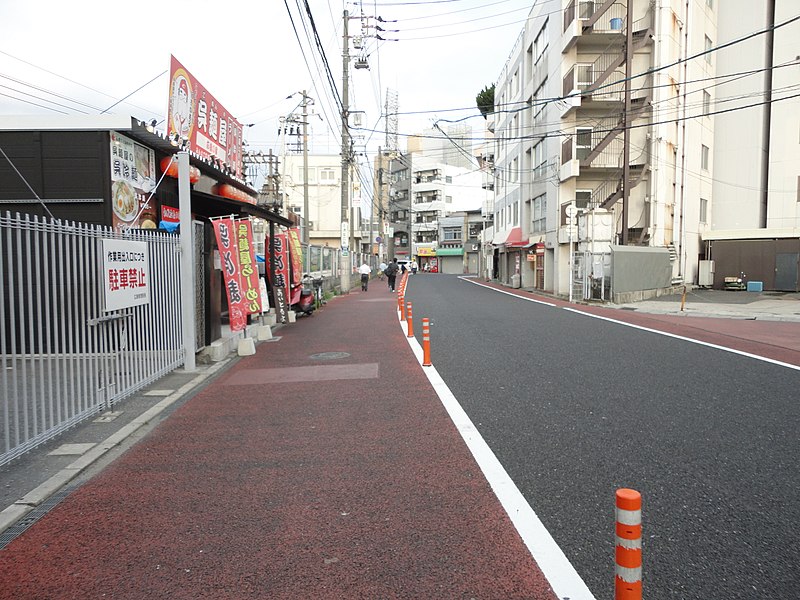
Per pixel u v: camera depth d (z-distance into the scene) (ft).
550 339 39.40
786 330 45.16
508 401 22.36
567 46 82.28
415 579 10.01
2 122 32.12
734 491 13.57
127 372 23.25
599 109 85.35
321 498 13.56
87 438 18.11
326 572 10.30
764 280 96.17
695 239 97.45
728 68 100.94
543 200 99.19
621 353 33.42
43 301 18.19
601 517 12.29
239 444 17.75
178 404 22.81
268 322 47.06
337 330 45.91
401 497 13.52
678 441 17.30
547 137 93.40
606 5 78.23
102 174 32.53
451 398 22.98
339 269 108.47
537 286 103.55
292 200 179.93
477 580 9.94
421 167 254.68
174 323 28.17
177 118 38.73
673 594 9.39
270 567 10.51
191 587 9.91
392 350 35.37
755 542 11.12
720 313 56.65
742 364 29.86
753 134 100.32
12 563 10.84
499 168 144.97
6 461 15.03
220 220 32.55
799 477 14.42
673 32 82.89
